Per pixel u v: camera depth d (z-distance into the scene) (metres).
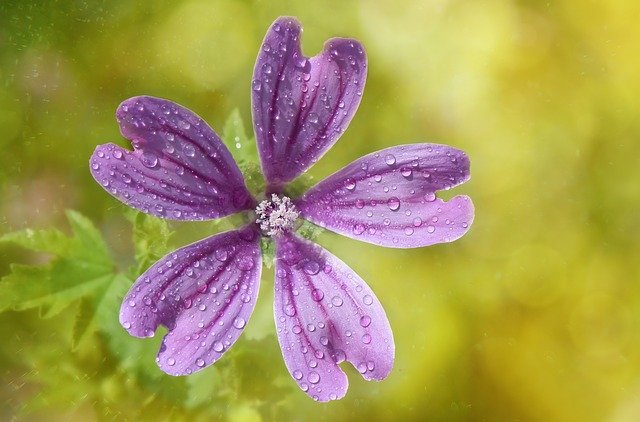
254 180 0.20
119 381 0.22
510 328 0.23
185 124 0.19
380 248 0.23
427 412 0.23
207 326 0.20
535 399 0.23
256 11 0.23
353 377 0.22
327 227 0.20
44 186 0.22
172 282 0.19
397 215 0.20
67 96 0.23
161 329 0.22
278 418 0.22
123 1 0.23
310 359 0.20
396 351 0.23
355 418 0.22
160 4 0.23
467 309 0.23
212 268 0.20
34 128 0.23
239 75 0.23
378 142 0.23
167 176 0.19
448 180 0.20
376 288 0.23
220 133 0.23
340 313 0.20
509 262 0.23
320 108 0.20
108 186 0.19
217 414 0.22
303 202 0.20
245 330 0.22
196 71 0.23
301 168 0.20
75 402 0.22
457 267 0.23
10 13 0.23
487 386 0.23
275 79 0.20
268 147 0.20
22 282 0.21
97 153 0.19
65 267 0.22
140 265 0.21
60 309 0.22
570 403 0.23
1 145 0.22
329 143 0.20
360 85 0.20
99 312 0.22
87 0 0.23
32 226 0.22
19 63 0.23
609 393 0.23
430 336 0.23
